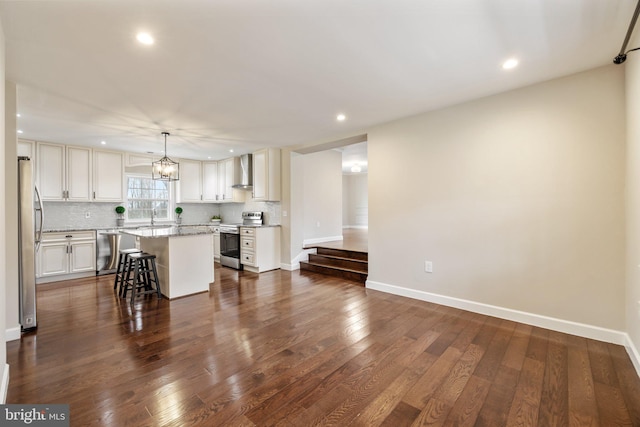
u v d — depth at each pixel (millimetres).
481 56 2238
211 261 4188
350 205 10625
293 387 1896
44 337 2623
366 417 1625
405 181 3740
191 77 2510
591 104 2488
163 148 5367
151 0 1575
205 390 1861
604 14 1755
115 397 1786
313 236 6406
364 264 4734
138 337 2629
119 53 2123
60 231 4652
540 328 2768
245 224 6203
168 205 6539
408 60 2287
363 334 2682
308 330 2777
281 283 4535
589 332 2545
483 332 2699
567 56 2256
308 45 2061
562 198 2652
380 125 3965
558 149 2658
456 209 3303
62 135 4348
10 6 1591
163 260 3918
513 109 2881
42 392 1830
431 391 1854
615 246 2430
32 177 2822
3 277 1751
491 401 1757
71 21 1744
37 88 2697
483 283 3135
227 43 2020
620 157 2387
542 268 2773
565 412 1658
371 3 1643
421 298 3635
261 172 5609
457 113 3260
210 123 3822
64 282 4586
